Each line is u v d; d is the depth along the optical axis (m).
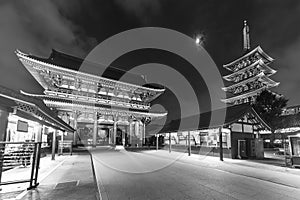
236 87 43.12
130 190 6.29
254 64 37.84
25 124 11.77
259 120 17.14
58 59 33.56
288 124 24.39
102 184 7.07
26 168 9.02
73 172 8.58
